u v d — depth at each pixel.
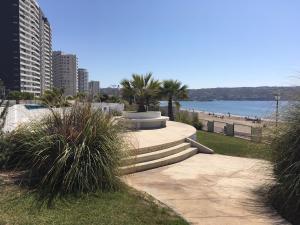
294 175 5.85
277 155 6.39
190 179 8.19
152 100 21.52
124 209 5.46
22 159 6.93
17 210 5.11
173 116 27.88
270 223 5.38
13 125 7.87
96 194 6.00
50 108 7.15
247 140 17.48
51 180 6.01
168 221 5.17
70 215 5.06
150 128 16.22
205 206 6.14
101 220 4.94
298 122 6.16
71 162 6.25
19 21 92.69
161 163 9.62
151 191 7.03
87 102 7.23
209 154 11.99
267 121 7.07
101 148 6.45
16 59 92.88
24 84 96.69
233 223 5.34
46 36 120.06
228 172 9.03
